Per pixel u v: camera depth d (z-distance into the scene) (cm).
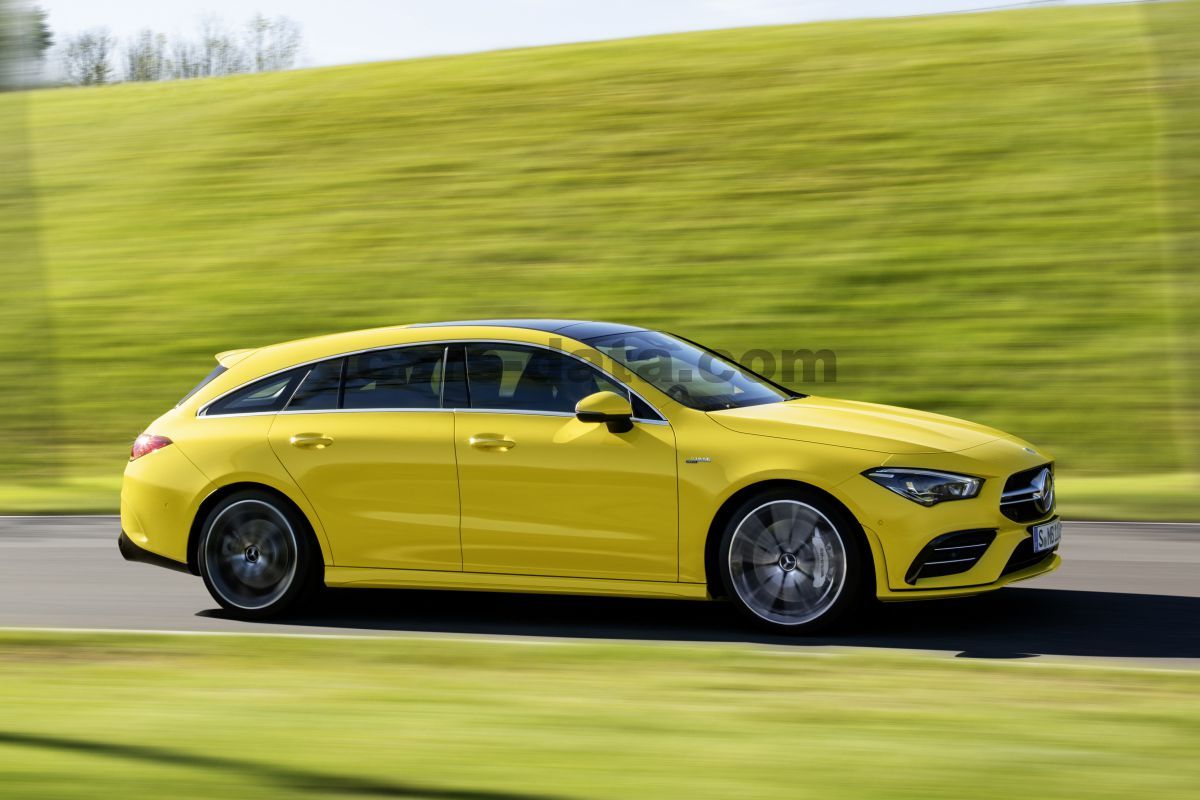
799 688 780
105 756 664
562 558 970
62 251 3847
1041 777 597
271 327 3173
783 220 3369
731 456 928
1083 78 3900
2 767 648
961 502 899
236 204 4028
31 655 925
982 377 2498
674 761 635
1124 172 3319
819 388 2552
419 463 1002
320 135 4484
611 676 821
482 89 4653
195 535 1077
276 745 681
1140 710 716
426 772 626
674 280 3155
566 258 3366
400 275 3397
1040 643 912
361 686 815
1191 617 990
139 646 945
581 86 4516
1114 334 2602
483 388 1010
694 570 941
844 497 899
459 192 3862
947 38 4428
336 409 1045
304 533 1041
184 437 1079
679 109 4175
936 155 3581
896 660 840
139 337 3164
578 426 972
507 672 841
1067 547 1312
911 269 3019
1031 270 2928
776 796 579
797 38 4666
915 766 617
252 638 958
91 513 1739
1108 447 2123
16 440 2219
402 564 1012
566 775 615
